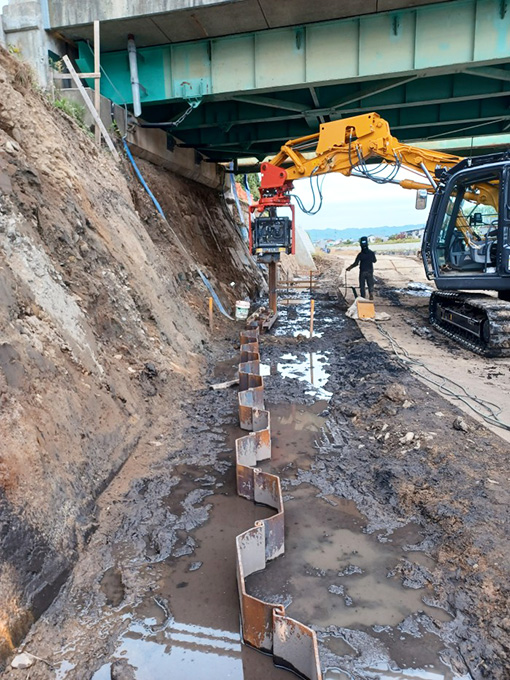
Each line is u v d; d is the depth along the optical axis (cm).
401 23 1059
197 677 279
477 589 330
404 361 870
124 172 1088
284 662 286
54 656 281
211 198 1845
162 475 493
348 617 320
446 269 1082
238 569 328
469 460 480
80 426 449
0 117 612
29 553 311
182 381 742
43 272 523
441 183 1057
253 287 1753
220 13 1036
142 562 368
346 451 555
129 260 796
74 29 1084
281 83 1141
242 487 462
